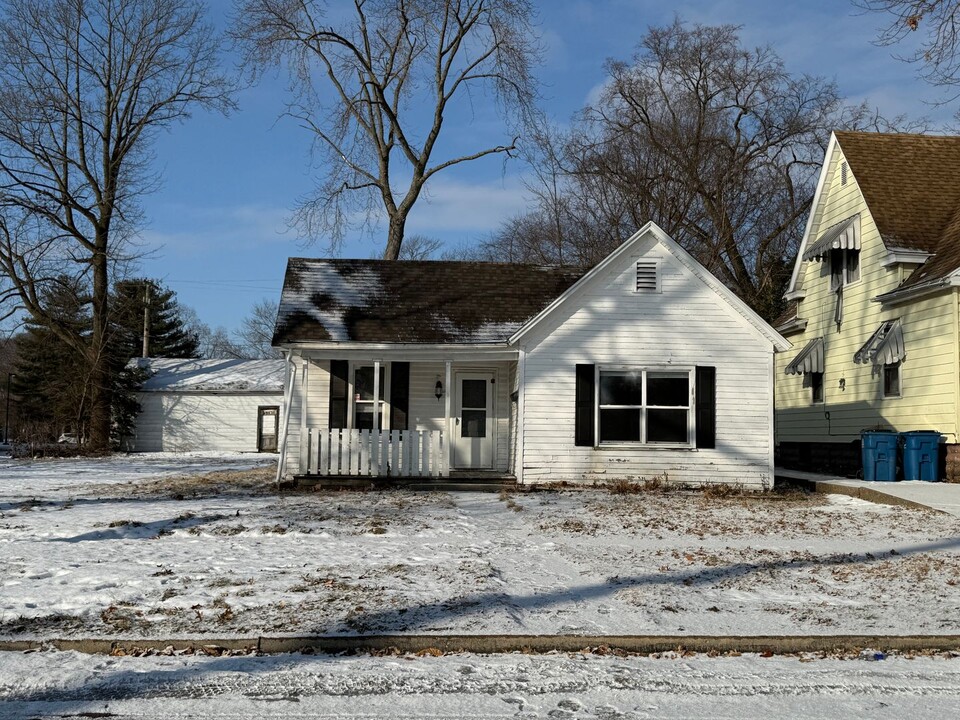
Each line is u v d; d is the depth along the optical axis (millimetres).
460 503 17031
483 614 8117
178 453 41031
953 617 8227
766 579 9844
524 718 5793
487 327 21344
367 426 21719
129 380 41750
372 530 13062
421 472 19891
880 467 20297
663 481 20047
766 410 20312
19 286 37656
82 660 6938
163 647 7195
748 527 13977
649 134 40031
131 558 10688
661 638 7406
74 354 42031
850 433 24453
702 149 39969
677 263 20547
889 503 17016
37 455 38188
